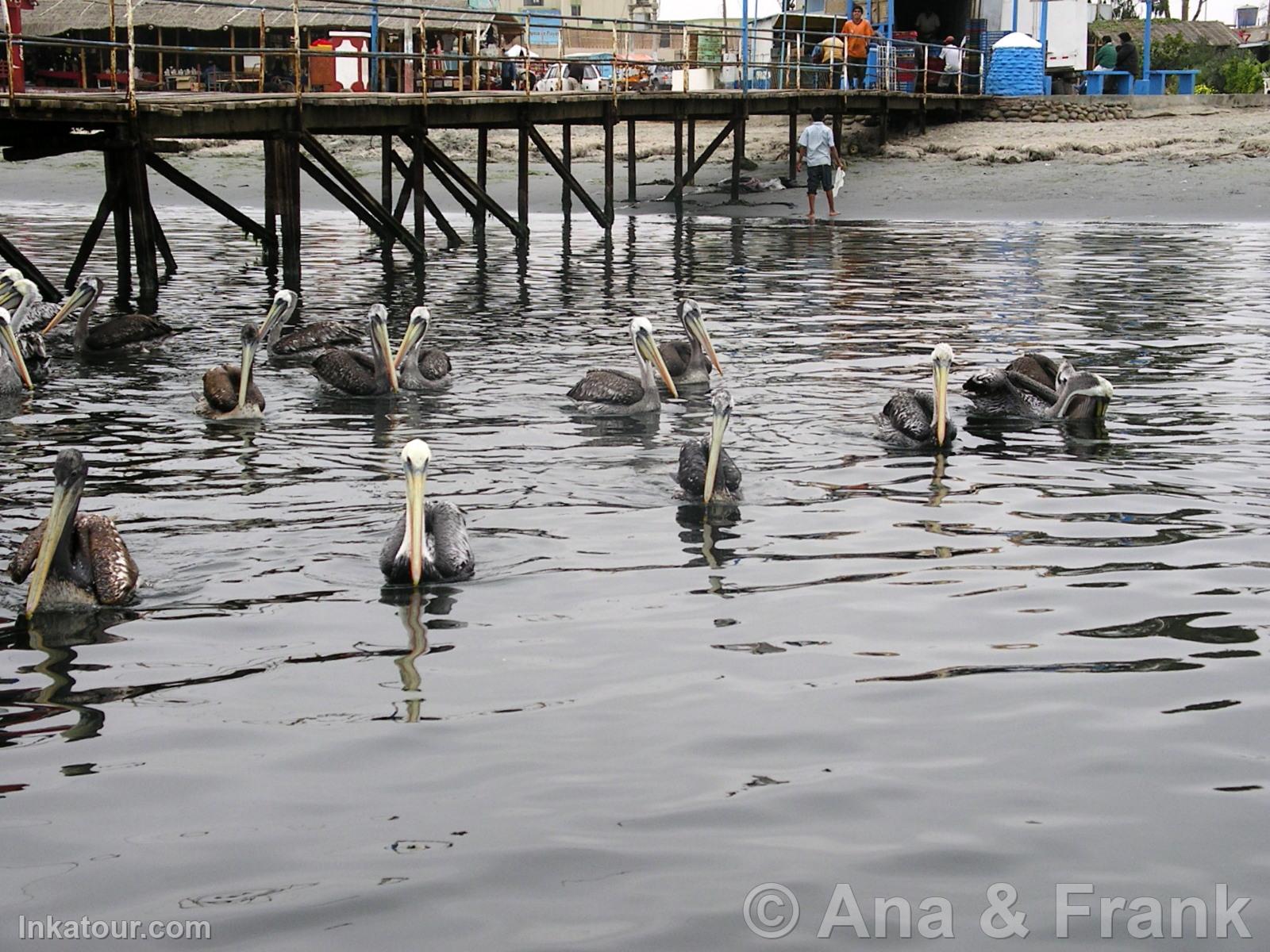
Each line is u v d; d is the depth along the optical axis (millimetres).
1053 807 5203
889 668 6562
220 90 32781
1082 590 7656
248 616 7312
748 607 7414
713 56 45250
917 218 32156
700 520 9094
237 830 5066
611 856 4863
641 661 6660
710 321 18016
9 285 15055
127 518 9133
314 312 19172
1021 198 33594
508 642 6918
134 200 19828
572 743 5762
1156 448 11086
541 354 15711
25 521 9062
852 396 13203
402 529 8102
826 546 8531
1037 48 43188
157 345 16297
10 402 13047
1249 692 6242
